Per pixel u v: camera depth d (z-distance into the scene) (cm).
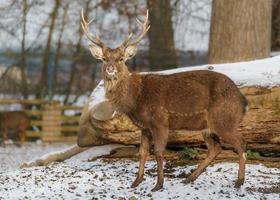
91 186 1219
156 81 1206
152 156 1448
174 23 3144
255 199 1101
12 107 3409
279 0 2338
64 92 3425
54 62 3378
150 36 2945
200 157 1394
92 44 1227
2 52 3331
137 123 1219
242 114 1191
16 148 2627
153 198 1112
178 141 1409
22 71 3362
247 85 1363
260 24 1708
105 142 1484
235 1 1700
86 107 1473
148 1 2936
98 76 3422
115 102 1209
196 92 1186
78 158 1783
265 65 1409
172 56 2962
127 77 1205
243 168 1180
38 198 1132
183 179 1270
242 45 1702
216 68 1429
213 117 1180
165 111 1192
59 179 1291
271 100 1348
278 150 1401
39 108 3294
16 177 1327
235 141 1177
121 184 1230
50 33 3319
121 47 1206
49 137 2998
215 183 1216
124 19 3247
